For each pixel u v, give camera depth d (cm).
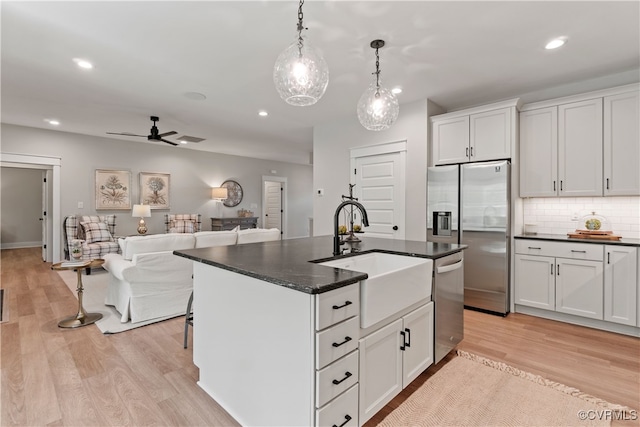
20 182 801
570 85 345
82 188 600
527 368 224
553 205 360
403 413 176
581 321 305
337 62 292
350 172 471
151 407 179
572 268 305
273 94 376
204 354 197
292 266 165
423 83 343
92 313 327
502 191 331
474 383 205
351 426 144
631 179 290
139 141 662
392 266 227
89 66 300
